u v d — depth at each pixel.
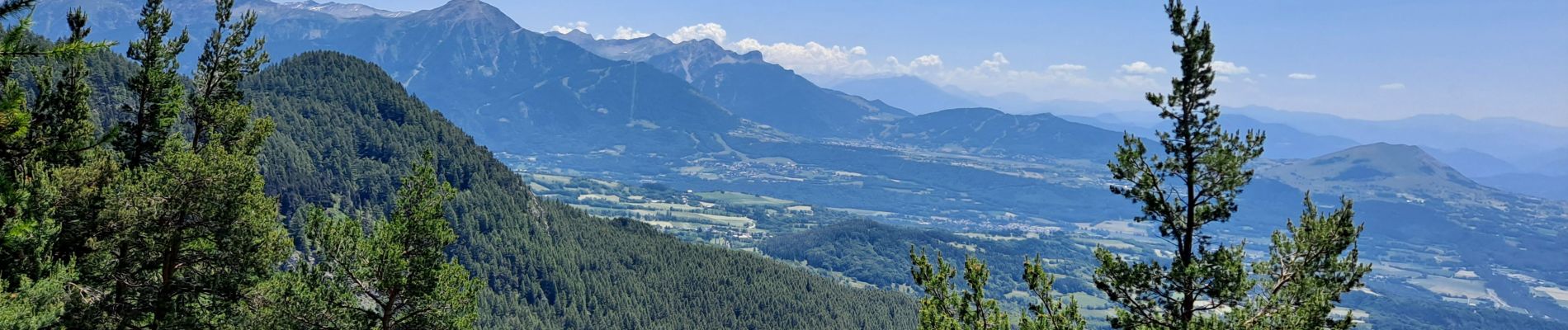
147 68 36.88
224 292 32.91
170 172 31.58
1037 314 28.89
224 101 39.88
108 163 32.69
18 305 24.03
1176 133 26.73
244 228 32.81
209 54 39.69
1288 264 26.92
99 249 30.88
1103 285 27.91
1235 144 25.94
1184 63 26.08
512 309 151.25
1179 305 26.66
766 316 185.88
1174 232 27.12
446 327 33.78
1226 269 25.11
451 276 33.88
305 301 32.16
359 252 32.69
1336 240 25.66
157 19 37.22
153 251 31.61
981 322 28.50
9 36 15.99
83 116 34.59
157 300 32.16
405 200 33.62
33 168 27.92
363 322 33.06
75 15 34.03
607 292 174.88
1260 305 25.61
